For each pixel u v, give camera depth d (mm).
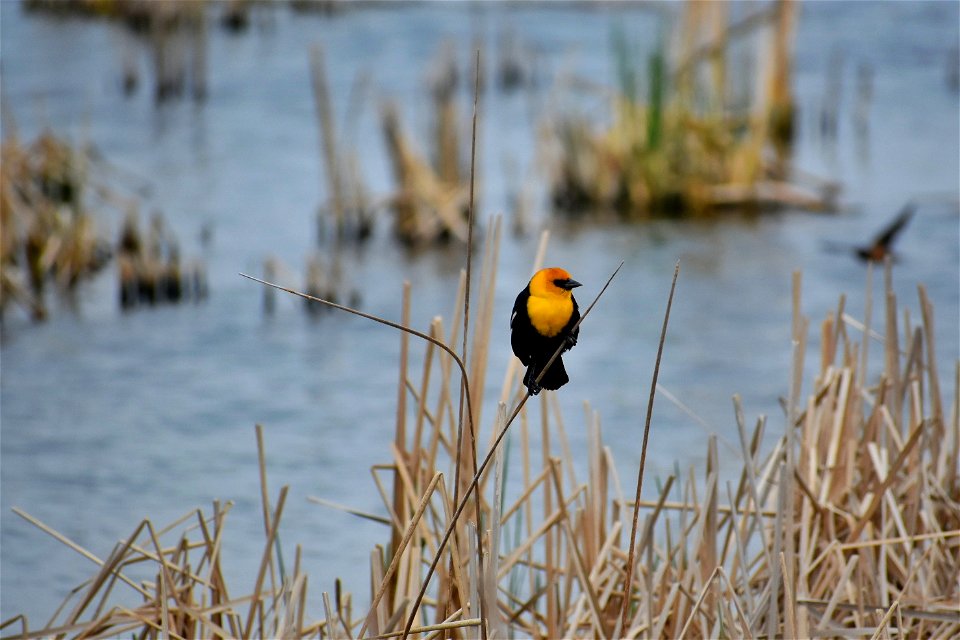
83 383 14352
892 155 27906
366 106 31141
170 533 10359
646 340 15930
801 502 7867
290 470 11828
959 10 46062
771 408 13375
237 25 41250
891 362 8391
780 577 7258
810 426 8016
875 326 16422
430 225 21672
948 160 27328
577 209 24250
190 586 7133
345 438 12719
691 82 25516
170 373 14805
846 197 24641
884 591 7242
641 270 19578
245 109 30953
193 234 21234
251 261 19938
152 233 18391
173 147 27109
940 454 8242
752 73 29766
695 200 24172
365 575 9617
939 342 15359
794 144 29078
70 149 21312
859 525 7582
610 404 13516
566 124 24438
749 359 15086
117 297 18141
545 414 7938
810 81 35469
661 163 24156
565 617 7387
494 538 6246
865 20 44500
